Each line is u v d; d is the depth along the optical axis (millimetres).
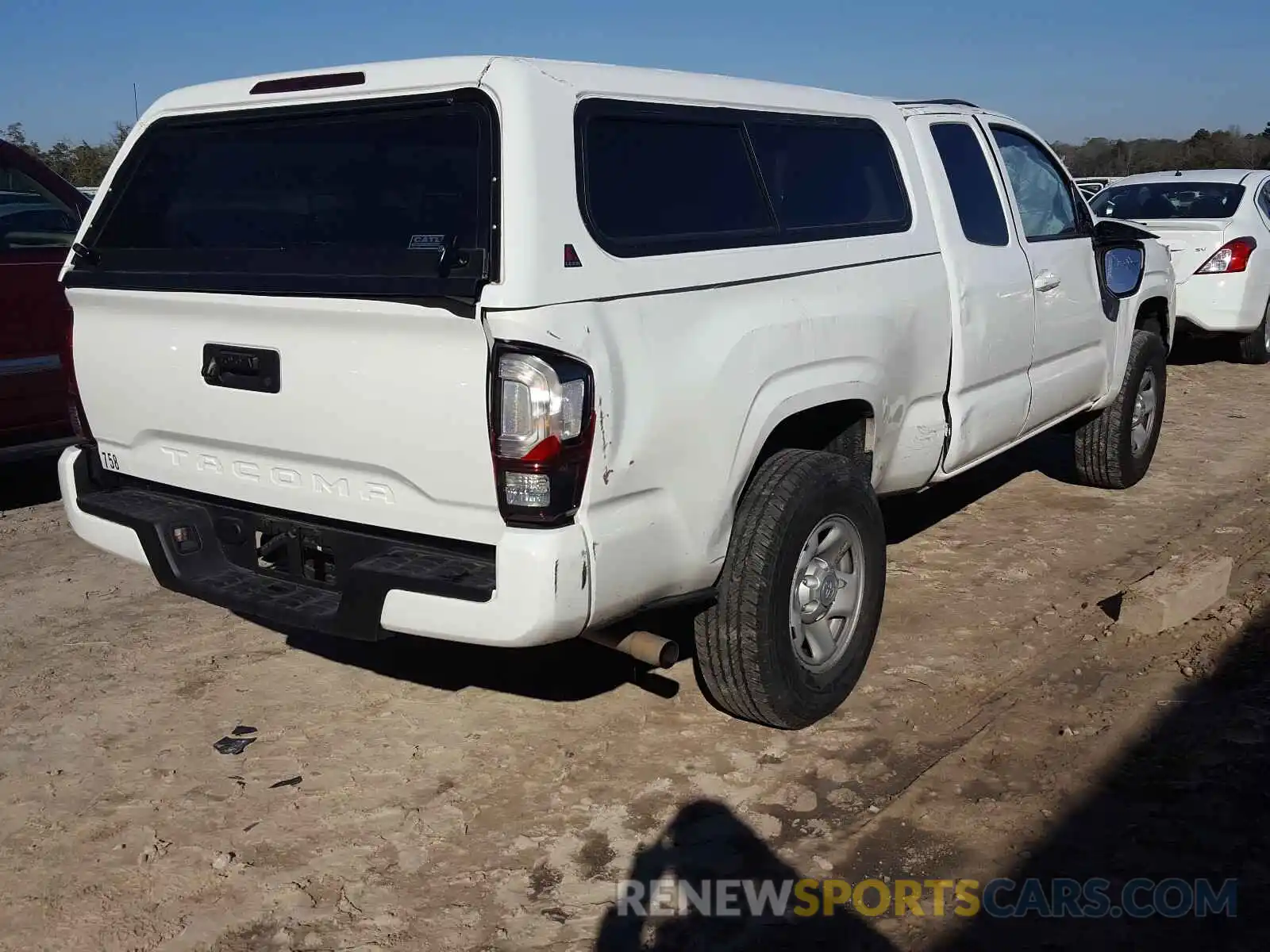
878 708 4180
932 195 4723
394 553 3354
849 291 4062
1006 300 5102
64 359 4176
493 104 3131
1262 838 3373
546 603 3053
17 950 3006
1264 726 3992
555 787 3715
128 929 3084
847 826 3469
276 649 4844
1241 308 10656
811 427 4434
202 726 4180
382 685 4473
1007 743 3910
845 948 2949
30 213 6715
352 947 2994
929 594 5281
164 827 3549
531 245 2998
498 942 3000
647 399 3254
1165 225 10789
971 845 3363
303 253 3477
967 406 4910
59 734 4141
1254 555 5777
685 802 3607
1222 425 8711
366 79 3410
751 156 3855
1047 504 6695
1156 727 4004
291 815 3598
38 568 5938
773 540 3686
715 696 3957
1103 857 3301
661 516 3375
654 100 3514
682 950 2955
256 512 3770
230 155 3744
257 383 3514
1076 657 4602
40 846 3469
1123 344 6406
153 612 5289
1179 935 2979
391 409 3225
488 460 3070
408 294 3049
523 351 2973
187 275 3576
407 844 3434
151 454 4016
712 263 3490
